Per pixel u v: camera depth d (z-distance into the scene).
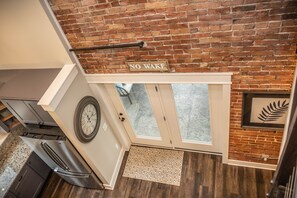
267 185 3.69
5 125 3.91
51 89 2.88
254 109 3.05
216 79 2.89
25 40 2.98
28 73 3.30
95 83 3.52
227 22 2.31
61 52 3.04
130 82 3.38
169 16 2.41
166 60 2.85
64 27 2.85
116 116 4.22
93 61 3.20
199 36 2.51
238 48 2.50
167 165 4.33
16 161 3.90
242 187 3.76
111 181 4.21
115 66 3.19
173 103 3.63
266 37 2.32
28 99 2.90
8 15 2.75
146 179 4.22
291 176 1.97
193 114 4.56
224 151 3.86
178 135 4.20
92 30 2.79
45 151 3.51
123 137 4.52
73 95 3.15
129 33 2.70
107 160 4.08
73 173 3.93
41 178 4.27
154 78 3.17
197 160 4.27
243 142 3.58
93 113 3.57
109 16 2.59
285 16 2.13
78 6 2.58
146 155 4.58
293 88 2.35
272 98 2.85
